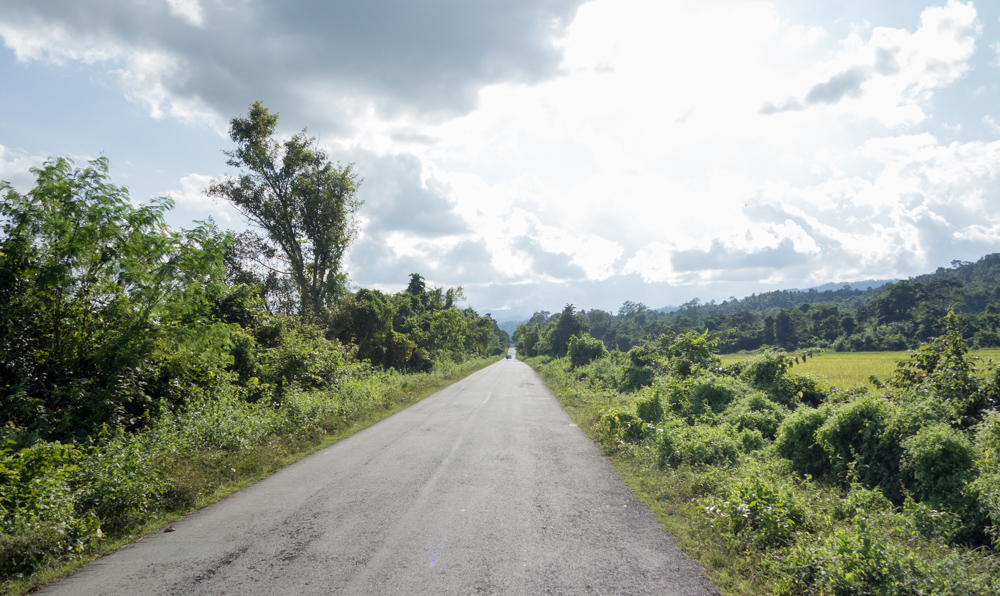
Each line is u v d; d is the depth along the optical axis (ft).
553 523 17.22
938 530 15.33
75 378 26.76
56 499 16.70
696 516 17.62
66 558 14.88
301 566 13.92
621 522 17.35
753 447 27.55
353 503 19.72
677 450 25.58
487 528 16.74
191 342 31.42
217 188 81.82
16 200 25.38
